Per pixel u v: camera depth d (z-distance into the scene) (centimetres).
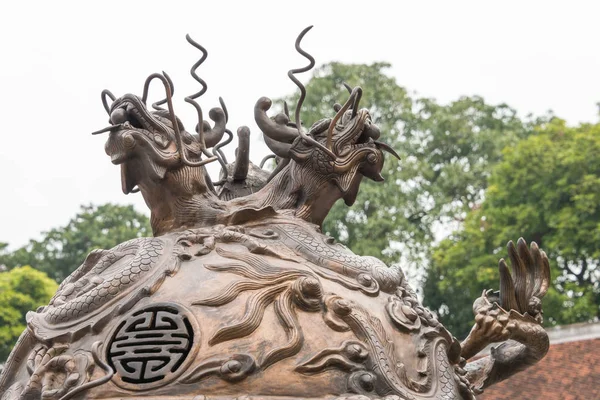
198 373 521
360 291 580
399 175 3088
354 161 637
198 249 582
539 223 2969
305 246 594
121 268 582
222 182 714
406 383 552
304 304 551
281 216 620
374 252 2739
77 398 525
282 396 520
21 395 542
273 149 639
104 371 532
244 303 547
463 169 3425
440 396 561
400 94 3281
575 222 2873
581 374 1716
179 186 612
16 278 3081
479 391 664
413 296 609
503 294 649
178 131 608
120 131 605
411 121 3444
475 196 3434
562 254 2891
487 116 3766
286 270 564
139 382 525
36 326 568
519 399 1670
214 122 654
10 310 2964
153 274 570
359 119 641
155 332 538
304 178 630
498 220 3003
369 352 545
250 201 634
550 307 2734
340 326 548
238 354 526
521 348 672
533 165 2986
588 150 2962
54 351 551
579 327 1805
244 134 700
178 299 551
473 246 2964
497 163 3488
